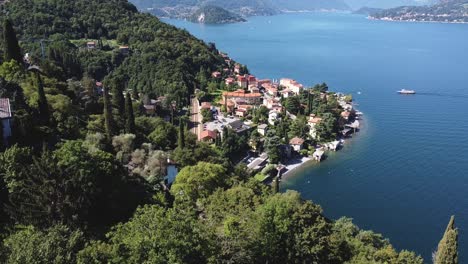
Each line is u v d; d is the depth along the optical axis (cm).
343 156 16850
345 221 9562
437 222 11856
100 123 10775
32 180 4838
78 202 4903
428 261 10088
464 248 10538
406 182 14412
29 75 11269
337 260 5478
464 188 13875
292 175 15225
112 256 3706
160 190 7381
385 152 17138
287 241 5184
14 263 3281
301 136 18138
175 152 10444
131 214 5669
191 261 3891
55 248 3603
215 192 6900
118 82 12719
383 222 11912
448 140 18312
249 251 4681
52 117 8788
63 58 19225
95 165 5475
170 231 3866
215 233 4644
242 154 16600
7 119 7206
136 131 11175
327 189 14075
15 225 4638
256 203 6169
